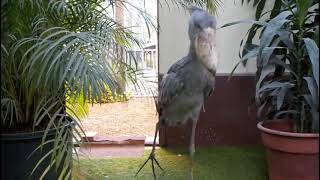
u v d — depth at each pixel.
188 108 1.39
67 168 1.77
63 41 1.68
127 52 1.85
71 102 1.99
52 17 1.93
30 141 1.96
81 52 1.62
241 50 2.92
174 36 2.95
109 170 2.64
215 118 3.04
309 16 2.20
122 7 2.23
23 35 1.93
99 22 2.03
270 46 2.17
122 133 3.43
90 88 1.53
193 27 1.22
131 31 2.22
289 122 2.37
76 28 2.03
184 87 1.35
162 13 2.93
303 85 2.18
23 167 1.96
